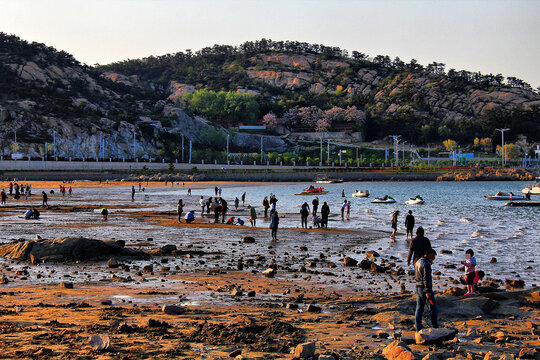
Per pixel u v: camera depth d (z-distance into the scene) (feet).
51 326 36.70
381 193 365.81
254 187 427.33
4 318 39.63
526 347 34.17
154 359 28.96
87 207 200.75
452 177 604.90
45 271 67.56
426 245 47.67
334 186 475.31
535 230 137.08
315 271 72.18
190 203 233.96
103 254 78.43
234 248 95.76
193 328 37.14
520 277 71.87
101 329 35.86
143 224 136.87
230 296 53.06
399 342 31.27
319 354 30.42
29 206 199.11
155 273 67.77
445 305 47.06
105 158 647.15
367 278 67.67
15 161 513.45
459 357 31.48
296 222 156.15
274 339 34.58
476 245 106.42
